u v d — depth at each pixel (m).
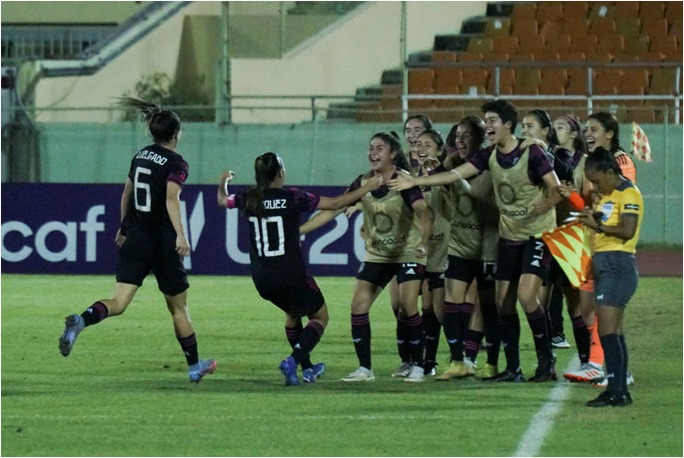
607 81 75.12
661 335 39.06
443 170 30.59
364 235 29.62
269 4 74.00
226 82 70.69
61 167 69.25
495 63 70.12
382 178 28.19
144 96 73.06
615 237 25.59
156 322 43.16
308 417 24.70
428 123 32.28
